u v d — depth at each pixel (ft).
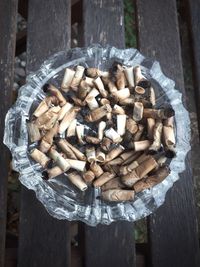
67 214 0.82
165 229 0.91
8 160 0.92
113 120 0.82
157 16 0.99
